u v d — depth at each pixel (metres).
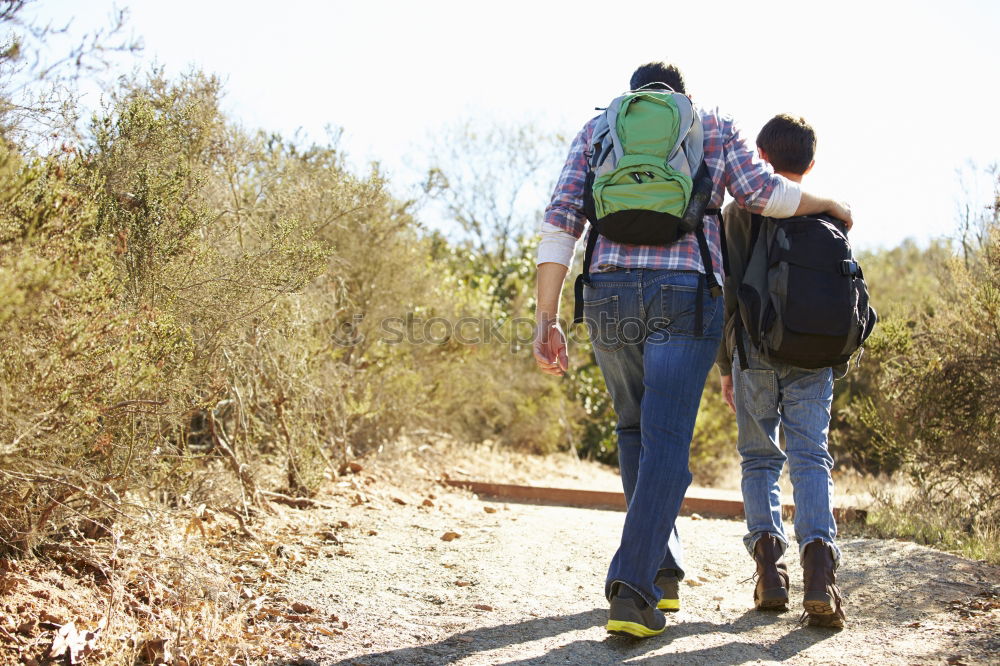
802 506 3.26
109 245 3.25
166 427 3.65
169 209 3.82
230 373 4.44
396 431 7.36
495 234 16.08
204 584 2.97
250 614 3.06
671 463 2.92
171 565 3.09
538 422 10.23
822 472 3.29
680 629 3.13
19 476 2.68
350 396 6.62
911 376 5.39
